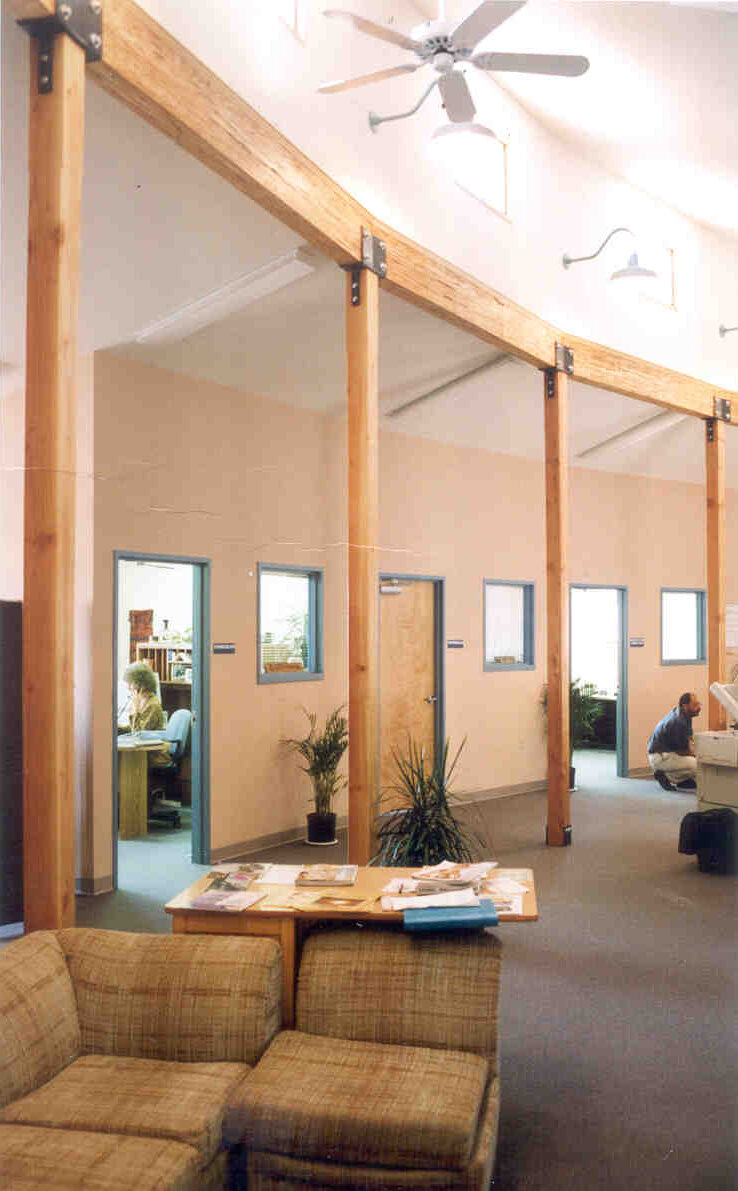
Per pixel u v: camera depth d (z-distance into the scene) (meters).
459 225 6.54
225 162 4.18
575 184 8.09
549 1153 2.96
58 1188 2.09
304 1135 2.41
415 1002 2.86
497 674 9.42
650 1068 3.57
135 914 5.31
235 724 6.81
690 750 9.80
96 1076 2.59
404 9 6.09
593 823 8.16
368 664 5.30
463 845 5.34
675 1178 2.82
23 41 3.35
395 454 8.41
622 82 7.02
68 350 3.14
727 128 7.52
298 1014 2.92
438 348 7.56
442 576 8.83
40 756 3.07
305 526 7.48
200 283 5.47
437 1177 2.39
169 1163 2.18
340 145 5.30
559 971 4.61
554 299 7.76
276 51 4.72
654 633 11.02
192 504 6.48
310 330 6.52
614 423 9.84
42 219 3.15
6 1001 2.54
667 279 9.34
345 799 7.79
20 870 4.80
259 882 3.38
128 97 3.63
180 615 10.17
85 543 5.79
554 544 7.55
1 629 4.69
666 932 5.20
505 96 7.23
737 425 9.94
